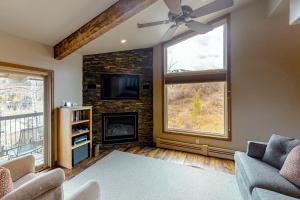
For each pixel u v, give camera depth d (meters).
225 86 3.94
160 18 3.21
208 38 4.12
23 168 1.94
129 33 3.67
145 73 4.81
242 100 3.71
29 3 2.22
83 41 3.01
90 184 1.59
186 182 2.78
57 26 2.85
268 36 3.45
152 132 4.86
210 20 4.02
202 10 2.30
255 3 3.54
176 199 2.34
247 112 3.67
